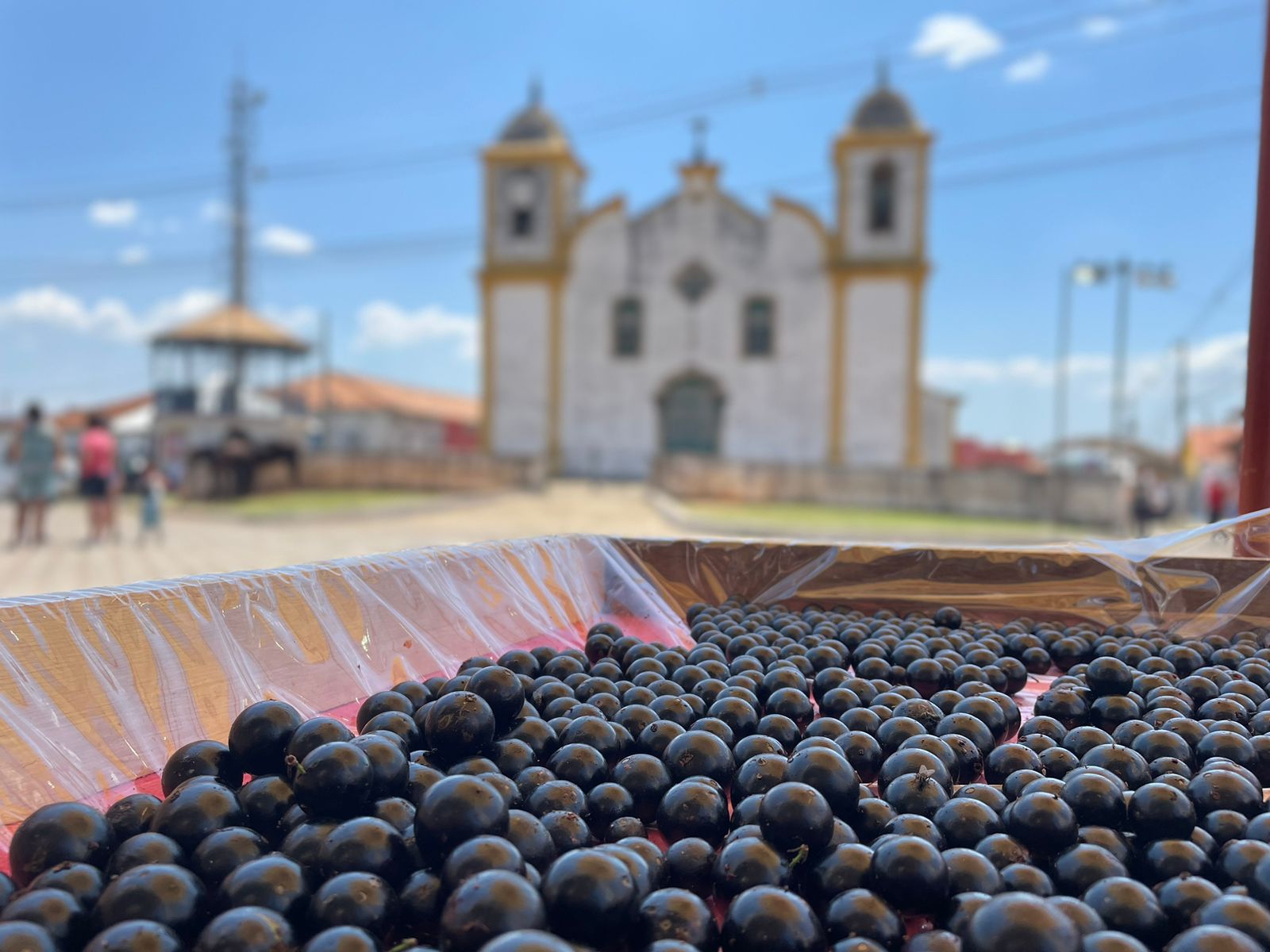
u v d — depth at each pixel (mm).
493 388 30328
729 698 2143
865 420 28344
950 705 2320
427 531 17016
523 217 30328
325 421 40344
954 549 3535
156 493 14547
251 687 2102
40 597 1811
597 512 21109
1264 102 3531
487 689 1878
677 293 29453
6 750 1636
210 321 38781
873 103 28703
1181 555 3291
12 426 38500
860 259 28250
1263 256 3480
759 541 3674
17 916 1228
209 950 1167
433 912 1317
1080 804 1631
